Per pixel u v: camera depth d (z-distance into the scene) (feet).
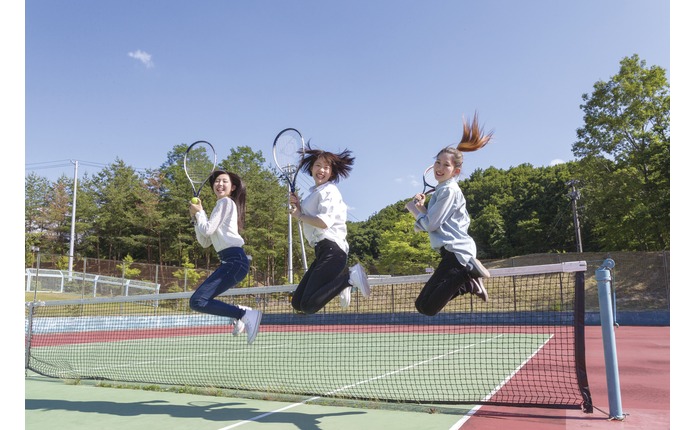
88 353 33.37
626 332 49.88
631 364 24.99
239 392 17.90
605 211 99.71
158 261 151.64
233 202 15.35
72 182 162.30
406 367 24.52
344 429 12.51
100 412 15.17
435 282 12.71
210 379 21.71
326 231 13.73
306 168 14.82
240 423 13.41
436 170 13.19
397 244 111.34
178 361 28.91
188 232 144.15
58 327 46.29
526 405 14.23
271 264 136.26
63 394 18.34
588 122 96.48
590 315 65.87
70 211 153.48
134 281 73.92
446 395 17.07
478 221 170.09
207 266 143.54
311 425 12.98
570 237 156.25
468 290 12.71
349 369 24.17
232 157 146.72
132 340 40.75
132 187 155.33
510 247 162.71
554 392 16.85
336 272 13.53
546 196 164.45
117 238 147.33
